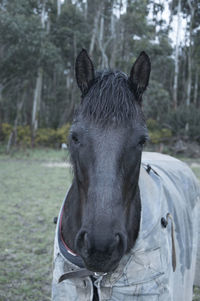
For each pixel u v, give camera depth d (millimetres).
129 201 1423
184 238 1940
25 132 20766
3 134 21062
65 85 30562
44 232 4844
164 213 1682
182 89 29438
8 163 13094
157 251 1526
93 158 1304
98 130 1319
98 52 24500
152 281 1484
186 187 2318
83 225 1258
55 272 1589
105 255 1193
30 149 18875
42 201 6707
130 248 1483
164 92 22531
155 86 22297
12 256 3965
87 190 1329
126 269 1481
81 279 1507
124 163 1326
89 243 1188
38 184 8531
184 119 19578
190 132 19188
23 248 4215
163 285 1509
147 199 1618
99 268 1225
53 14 24609
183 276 1889
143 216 1551
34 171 10852
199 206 2445
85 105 1380
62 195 7309
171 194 1935
